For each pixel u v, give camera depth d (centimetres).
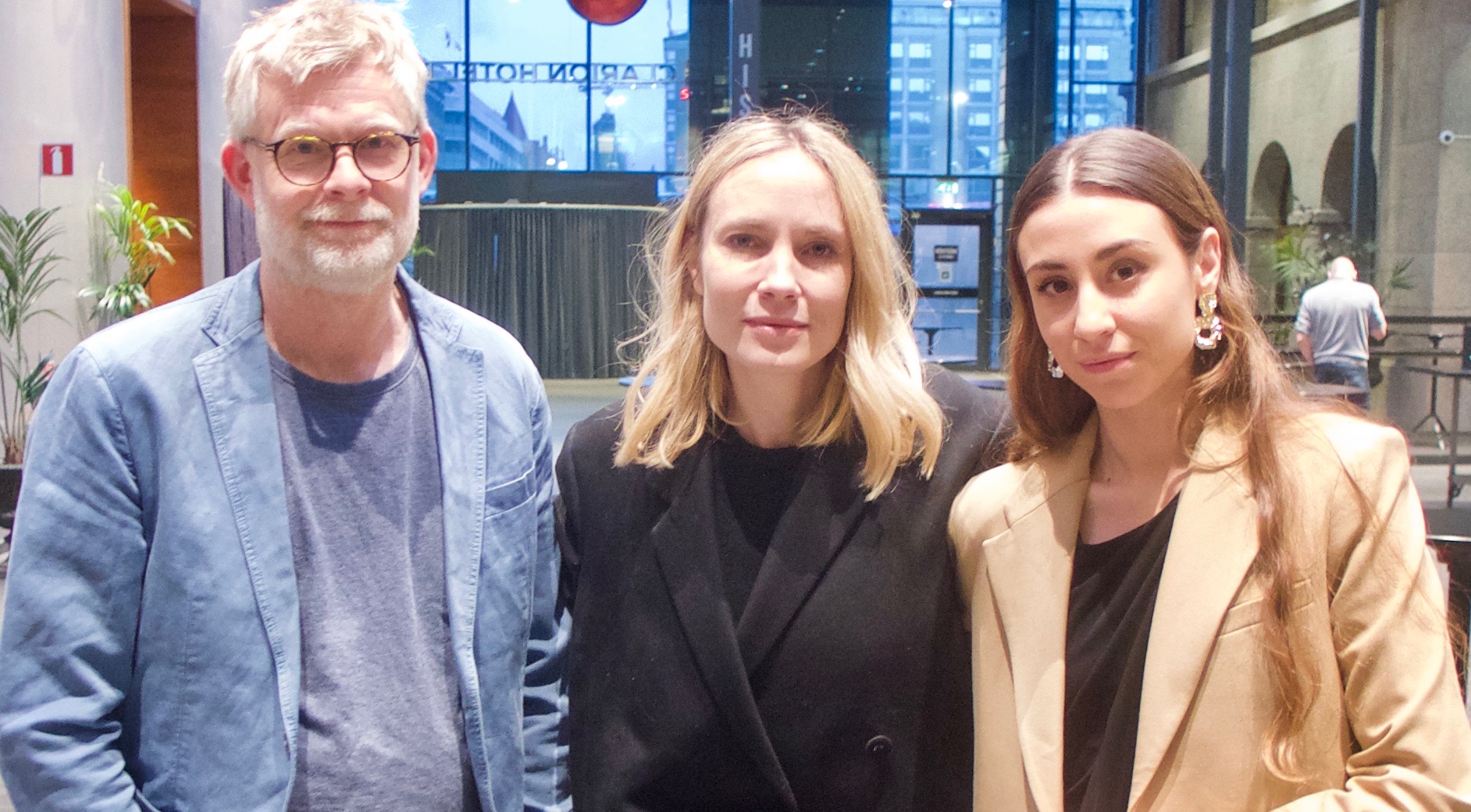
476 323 157
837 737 143
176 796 129
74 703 125
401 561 143
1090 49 1496
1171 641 120
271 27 136
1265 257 708
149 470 131
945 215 1513
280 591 133
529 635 155
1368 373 550
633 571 152
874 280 145
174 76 864
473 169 1523
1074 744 131
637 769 147
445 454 146
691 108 1519
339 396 142
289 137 133
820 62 1446
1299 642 114
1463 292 608
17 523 129
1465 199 618
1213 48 728
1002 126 1518
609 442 161
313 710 135
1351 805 109
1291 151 765
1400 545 114
